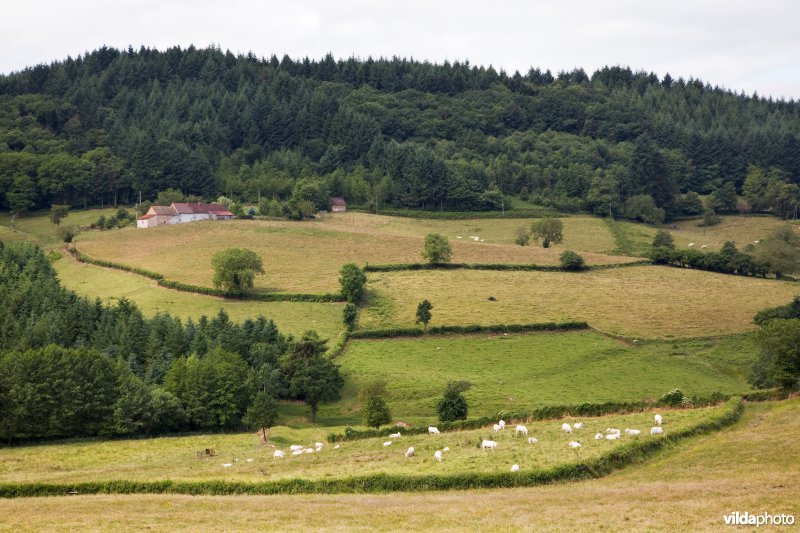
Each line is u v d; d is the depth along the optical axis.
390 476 117.62
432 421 193.38
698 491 104.81
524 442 137.50
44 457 160.75
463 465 124.25
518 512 99.19
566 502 103.06
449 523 95.75
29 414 179.25
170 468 142.50
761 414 154.38
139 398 187.62
